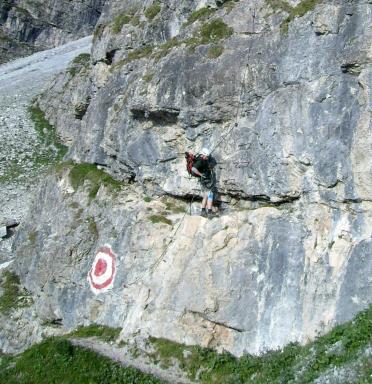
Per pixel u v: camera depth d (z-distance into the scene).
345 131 14.66
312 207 15.35
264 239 15.99
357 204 14.37
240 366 14.70
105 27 30.34
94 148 23.97
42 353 17.66
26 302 22.83
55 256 22.09
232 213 17.34
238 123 17.62
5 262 30.28
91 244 21.14
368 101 14.29
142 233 19.17
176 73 19.20
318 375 11.82
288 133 15.85
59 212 23.48
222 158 17.86
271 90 16.80
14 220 34.66
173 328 16.62
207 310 16.16
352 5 14.95
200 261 16.92
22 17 100.00
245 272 15.98
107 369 15.98
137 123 20.83
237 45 18.09
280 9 17.72
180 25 24.12
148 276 18.19
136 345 16.86
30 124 50.88
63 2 105.31
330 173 14.73
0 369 18.39
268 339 14.88
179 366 15.73
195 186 18.83
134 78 22.02
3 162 43.22
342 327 13.03
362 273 13.69
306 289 14.64
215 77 18.06
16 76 75.94
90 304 19.72
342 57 14.93
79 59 54.28
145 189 20.62
